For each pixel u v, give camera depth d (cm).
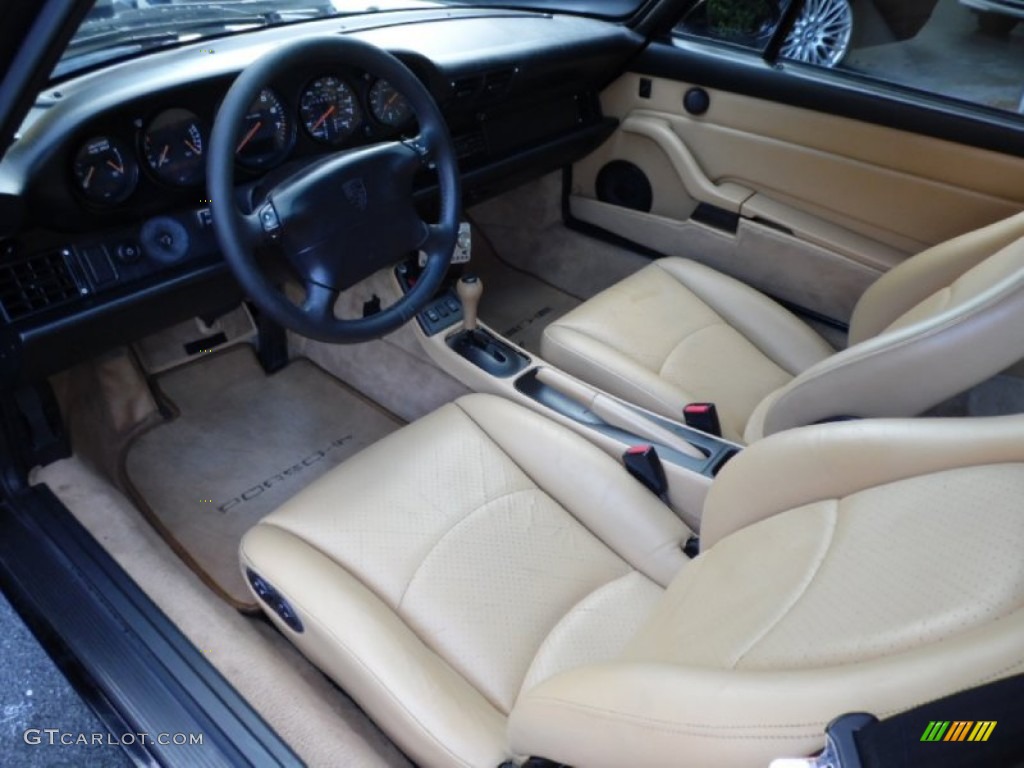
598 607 118
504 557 121
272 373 205
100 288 130
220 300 152
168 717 99
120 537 132
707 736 56
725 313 188
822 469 91
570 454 133
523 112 203
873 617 65
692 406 144
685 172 218
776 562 86
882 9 180
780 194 207
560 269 253
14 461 140
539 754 78
